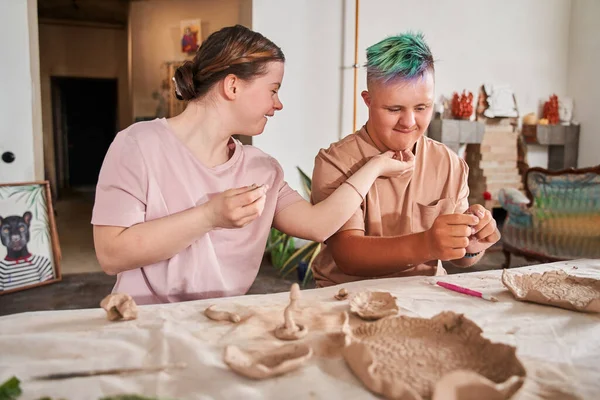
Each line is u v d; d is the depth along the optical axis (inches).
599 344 28.5
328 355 26.2
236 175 43.6
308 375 24.0
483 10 173.9
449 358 25.5
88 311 32.9
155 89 187.8
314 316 31.9
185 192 40.4
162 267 40.4
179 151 40.7
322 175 50.0
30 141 122.7
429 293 37.3
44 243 125.9
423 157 50.3
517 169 180.9
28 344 26.8
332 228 44.2
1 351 26.1
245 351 26.3
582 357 26.9
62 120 351.6
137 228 36.4
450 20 169.8
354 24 154.9
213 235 42.8
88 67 289.9
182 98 42.3
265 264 150.0
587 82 183.3
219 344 27.6
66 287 125.5
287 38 148.3
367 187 45.4
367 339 27.9
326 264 52.5
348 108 157.2
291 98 150.6
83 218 231.5
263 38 40.5
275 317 31.5
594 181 112.7
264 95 40.1
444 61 170.7
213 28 172.9
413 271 48.8
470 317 32.3
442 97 171.8
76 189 356.8
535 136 178.7
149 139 39.8
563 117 185.2
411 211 49.8
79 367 24.6
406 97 42.9
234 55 38.6
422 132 46.1
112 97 375.9
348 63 155.4
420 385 22.7
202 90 40.3
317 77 152.9
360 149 49.8
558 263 47.3
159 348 26.6
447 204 50.1
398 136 45.5
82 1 234.5
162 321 30.7
